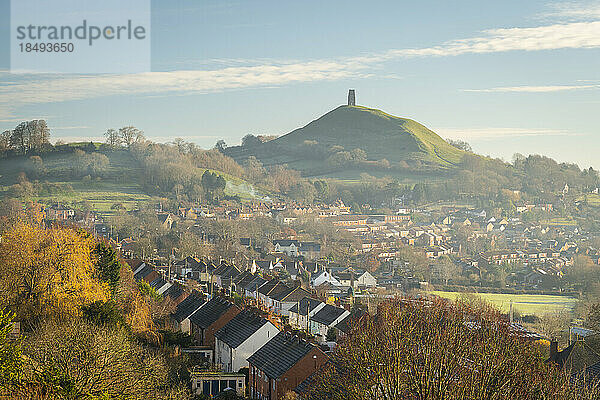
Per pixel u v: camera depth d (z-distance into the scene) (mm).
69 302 82812
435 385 53000
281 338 80188
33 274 83875
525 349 60969
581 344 82562
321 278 181000
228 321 95125
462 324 64250
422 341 58531
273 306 137875
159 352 81062
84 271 87875
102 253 103188
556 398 52594
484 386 52406
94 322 76625
